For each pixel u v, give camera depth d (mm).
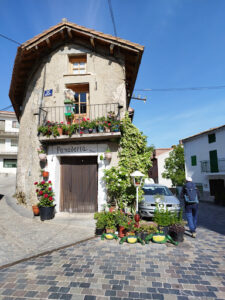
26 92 9648
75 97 8633
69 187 7887
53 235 5262
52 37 8398
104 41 8023
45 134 7543
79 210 7684
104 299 2590
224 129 17500
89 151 7570
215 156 18375
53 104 8250
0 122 26125
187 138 22266
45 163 7727
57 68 8547
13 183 17297
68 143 7742
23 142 8891
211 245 4730
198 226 6789
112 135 7004
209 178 19062
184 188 5605
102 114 7914
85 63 8875
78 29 8133
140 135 7590
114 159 7387
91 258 3898
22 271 3346
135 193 6977
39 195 6930
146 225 5156
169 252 4254
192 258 3945
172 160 28891
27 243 4645
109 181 7094
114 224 5297
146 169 7465
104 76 8227
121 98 7949
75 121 8180
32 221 6559
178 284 2969
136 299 2600
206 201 16750
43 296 2645
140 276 3191
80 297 2627
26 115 8977
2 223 6250
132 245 4664
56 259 3852
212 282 3039
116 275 3219
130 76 9844
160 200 6887
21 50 8070
